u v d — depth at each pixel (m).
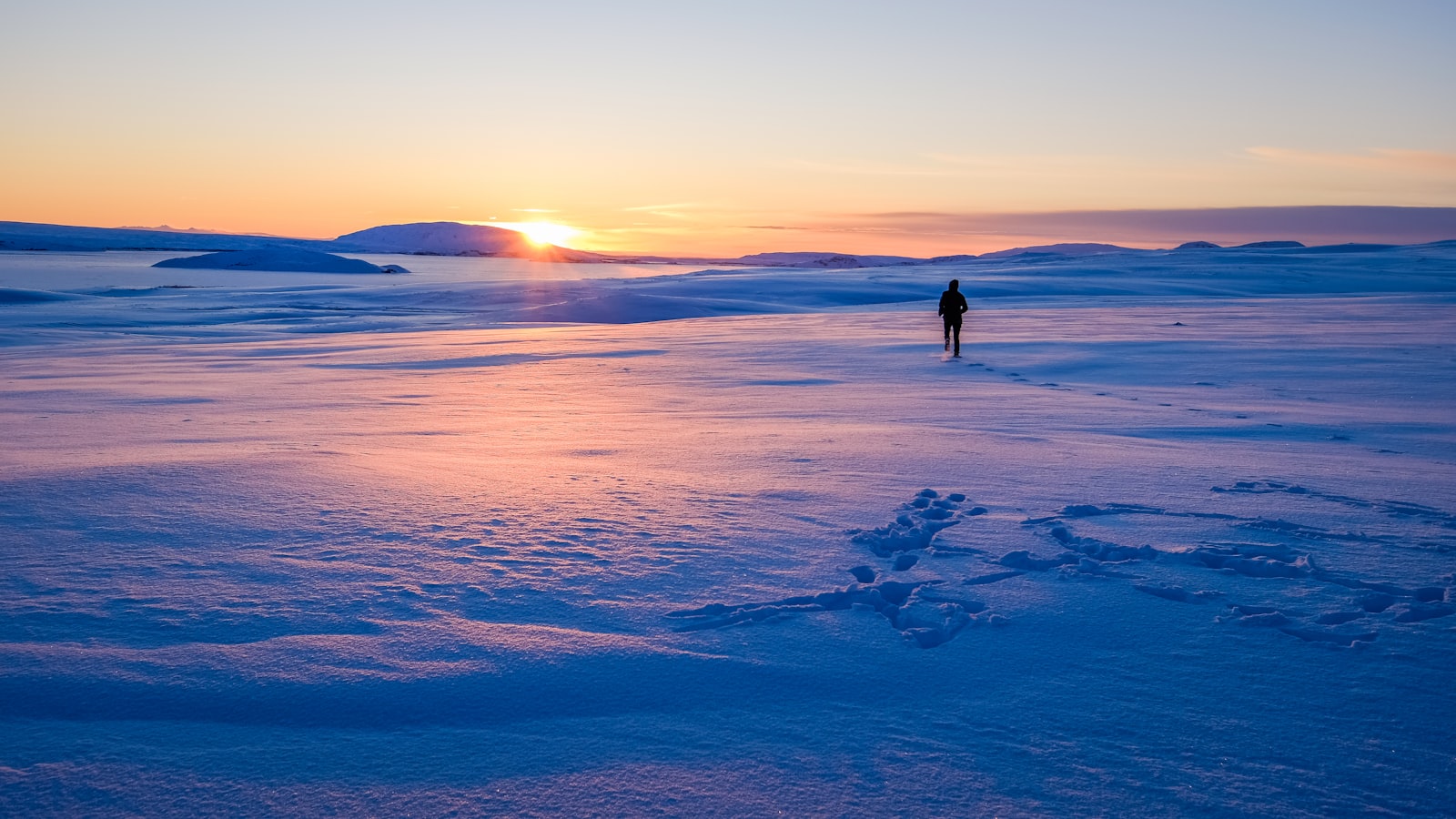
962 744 2.62
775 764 2.52
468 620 3.53
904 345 21.33
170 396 13.27
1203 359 16.38
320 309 59.44
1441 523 4.99
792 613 3.65
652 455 7.36
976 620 3.56
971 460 6.94
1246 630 3.46
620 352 21.61
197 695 2.88
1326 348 18.05
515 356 21.11
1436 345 18.41
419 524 4.98
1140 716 2.78
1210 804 2.30
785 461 6.97
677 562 4.31
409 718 2.77
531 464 6.92
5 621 3.45
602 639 3.35
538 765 2.52
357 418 10.49
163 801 2.33
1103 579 4.07
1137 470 6.54
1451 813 2.26
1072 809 2.29
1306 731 2.68
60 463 6.86
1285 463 6.84
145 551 4.43
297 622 3.48
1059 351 18.56
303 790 2.39
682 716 2.80
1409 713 2.79
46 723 2.71
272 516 5.13
